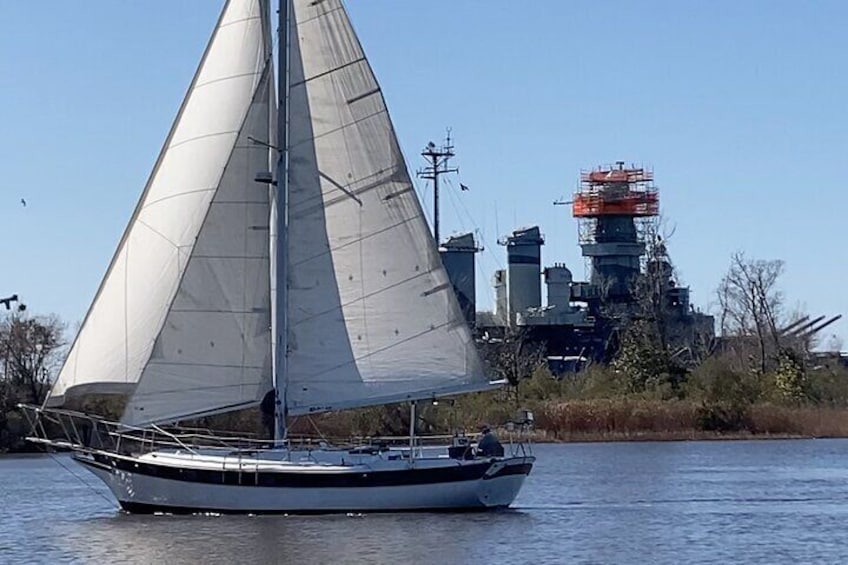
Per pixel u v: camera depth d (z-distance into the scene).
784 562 52.19
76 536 57.81
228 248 63.84
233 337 63.62
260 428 89.56
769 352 182.25
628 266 191.25
